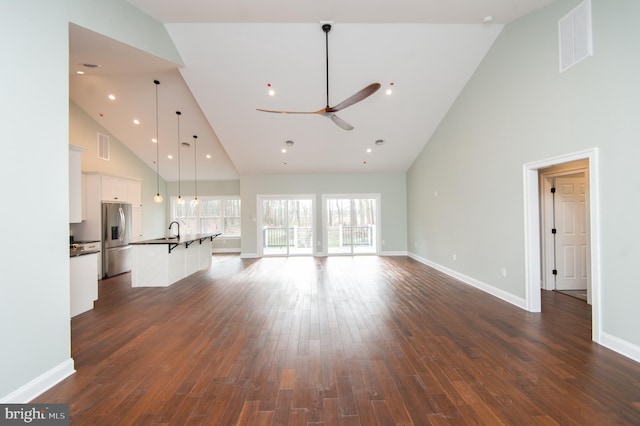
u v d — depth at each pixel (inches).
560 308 142.9
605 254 100.4
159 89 208.4
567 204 176.4
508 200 150.7
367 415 68.7
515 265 147.3
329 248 332.5
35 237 79.0
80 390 79.7
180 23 146.3
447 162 220.1
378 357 96.4
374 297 165.9
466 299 159.5
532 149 133.2
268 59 169.8
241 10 131.7
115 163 274.2
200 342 109.6
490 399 74.0
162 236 360.2
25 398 74.8
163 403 73.9
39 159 80.5
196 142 285.3
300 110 212.5
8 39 73.3
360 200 333.4
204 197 374.0
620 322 96.3
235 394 77.4
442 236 232.1
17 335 73.9
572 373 85.0
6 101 72.6
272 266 270.5
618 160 95.4
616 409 69.5
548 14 123.4
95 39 113.7
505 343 105.4
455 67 177.8
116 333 118.6
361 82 187.5
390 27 152.7
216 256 339.0
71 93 213.9
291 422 66.6
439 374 85.7
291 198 331.9
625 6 92.7
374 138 254.8
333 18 140.3
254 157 286.5
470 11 133.5
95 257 153.5
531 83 133.1
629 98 91.9
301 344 106.8
